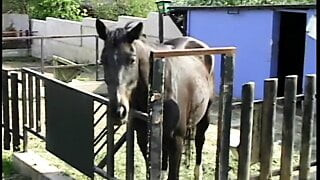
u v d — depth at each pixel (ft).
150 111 17.56
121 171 24.62
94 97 19.65
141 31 17.29
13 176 24.29
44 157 25.95
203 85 21.49
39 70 53.36
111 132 19.31
